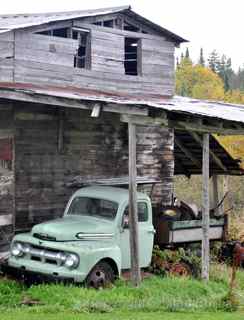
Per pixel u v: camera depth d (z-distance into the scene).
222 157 19.39
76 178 15.36
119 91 17.22
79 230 11.52
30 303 10.04
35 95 12.20
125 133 16.84
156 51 18.30
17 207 14.11
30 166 14.43
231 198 33.50
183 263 13.67
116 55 17.19
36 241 11.42
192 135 18.23
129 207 11.65
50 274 11.02
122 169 16.80
